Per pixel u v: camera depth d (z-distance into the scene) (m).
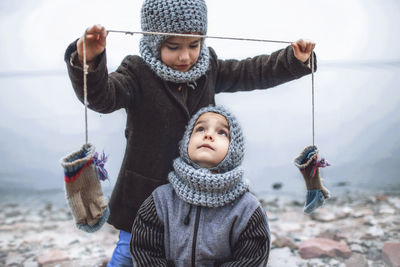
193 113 1.92
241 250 1.62
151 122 1.88
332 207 3.56
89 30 1.51
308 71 1.93
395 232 2.95
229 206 1.69
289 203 3.72
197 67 1.84
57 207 3.84
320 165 1.78
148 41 1.83
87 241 3.08
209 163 1.69
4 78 6.43
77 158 1.52
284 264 2.54
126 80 1.84
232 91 2.15
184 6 1.74
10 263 2.69
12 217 3.58
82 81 1.57
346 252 2.63
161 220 1.71
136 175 1.91
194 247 1.63
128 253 1.94
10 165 4.61
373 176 4.19
